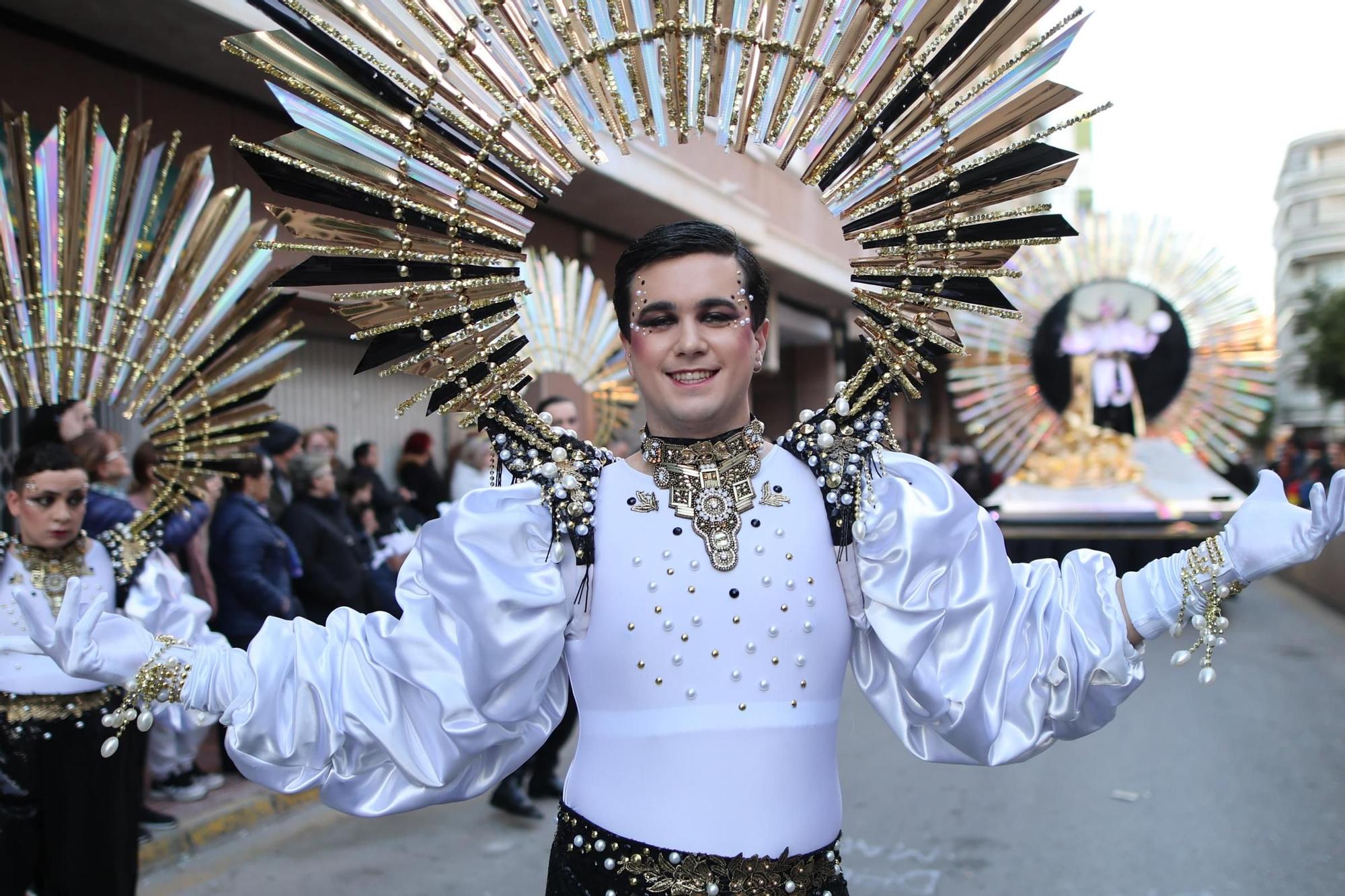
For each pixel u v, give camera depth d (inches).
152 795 183.8
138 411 115.2
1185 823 175.2
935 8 61.5
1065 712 67.4
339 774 68.5
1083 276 425.1
